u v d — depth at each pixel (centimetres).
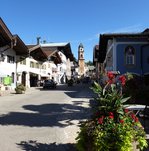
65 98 2792
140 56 3244
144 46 3231
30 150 869
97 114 727
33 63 5719
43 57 6175
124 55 3244
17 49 4619
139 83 2219
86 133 710
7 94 3412
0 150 867
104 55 4638
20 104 2217
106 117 704
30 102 2388
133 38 3250
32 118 1496
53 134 1102
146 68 3206
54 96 3072
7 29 3919
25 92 3862
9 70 4481
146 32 3241
